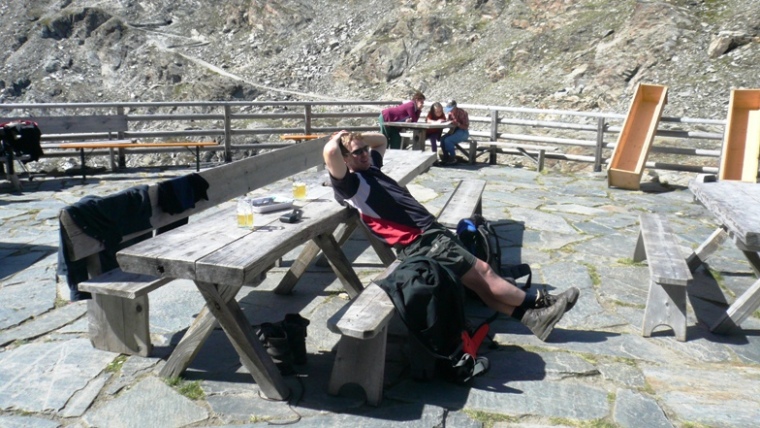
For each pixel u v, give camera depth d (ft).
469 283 13.37
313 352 13.33
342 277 15.47
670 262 14.78
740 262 19.53
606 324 14.80
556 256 19.77
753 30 56.34
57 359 12.86
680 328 13.91
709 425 10.68
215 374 12.32
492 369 12.59
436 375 12.19
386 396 11.53
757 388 11.93
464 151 37.55
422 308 11.58
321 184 16.75
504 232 22.41
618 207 26.71
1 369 12.46
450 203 19.17
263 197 14.37
